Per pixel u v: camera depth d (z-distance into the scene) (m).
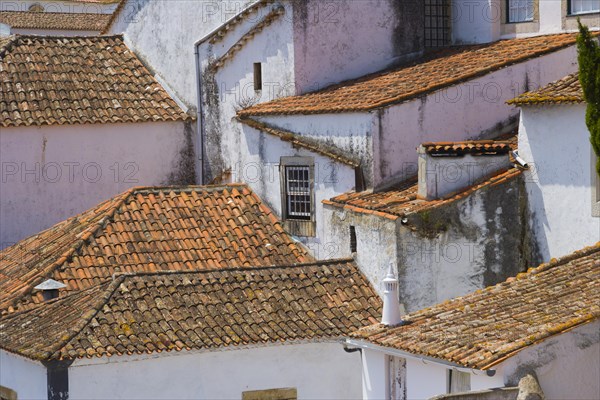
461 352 40.75
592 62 43.09
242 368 48.97
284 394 49.56
